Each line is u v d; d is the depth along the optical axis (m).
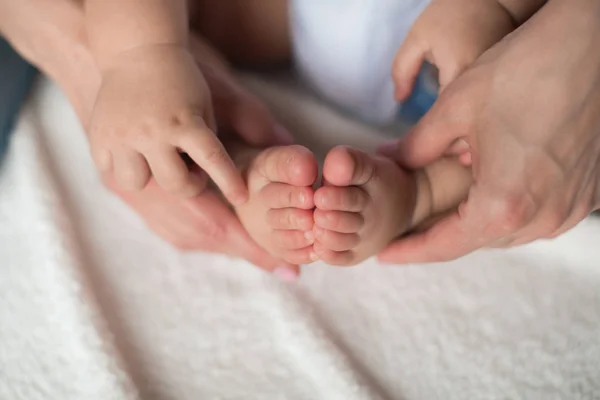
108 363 0.37
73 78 0.40
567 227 0.36
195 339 0.39
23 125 0.45
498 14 0.37
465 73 0.35
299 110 0.46
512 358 0.38
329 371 0.37
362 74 0.43
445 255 0.36
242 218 0.37
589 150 0.33
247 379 0.38
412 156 0.36
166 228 0.40
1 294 0.40
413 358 0.38
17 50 0.44
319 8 0.41
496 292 0.40
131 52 0.36
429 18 0.37
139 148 0.36
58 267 0.40
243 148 0.39
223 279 0.41
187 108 0.36
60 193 0.43
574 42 0.33
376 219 0.35
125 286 0.41
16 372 0.38
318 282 0.40
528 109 0.33
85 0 0.38
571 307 0.39
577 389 0.37
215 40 0.47
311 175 0.34
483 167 0.34
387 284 0.40
